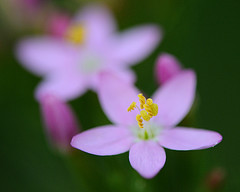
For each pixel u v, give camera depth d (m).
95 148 0.07
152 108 0.08
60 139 0.08
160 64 0.08
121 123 0.08
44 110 0.08
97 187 0.08
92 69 0.09
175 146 0.07
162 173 0.08
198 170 0.08
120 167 0.08
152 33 0.09
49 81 0.09
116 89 0.08
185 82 0.08
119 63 0.09
